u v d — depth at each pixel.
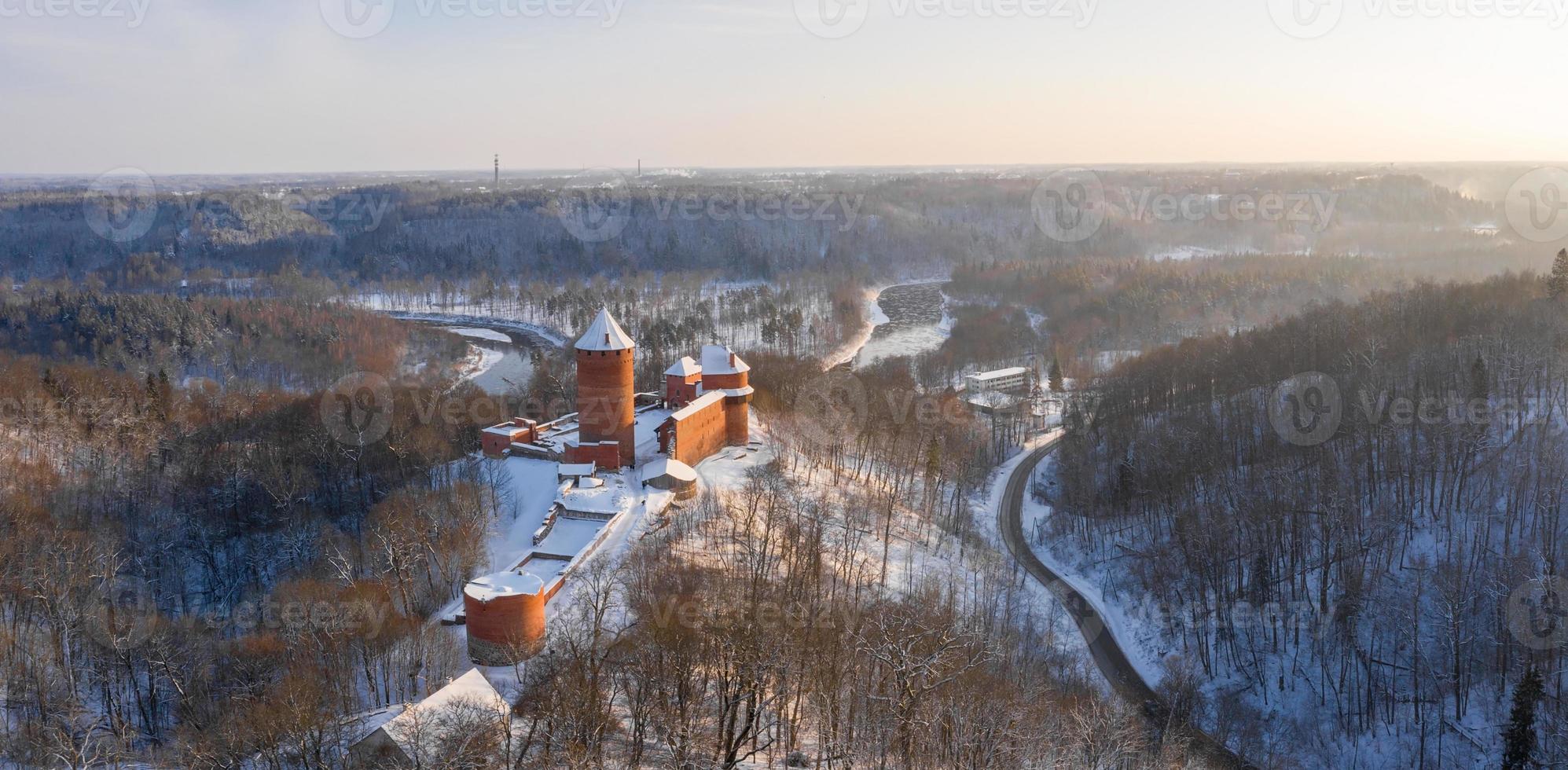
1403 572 103.38
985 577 111.81
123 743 73.62
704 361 143.88
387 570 94.62
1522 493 106.75
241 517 120.19
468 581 90.31
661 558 94.19
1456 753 86.12
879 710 72.44
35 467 126.19
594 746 63.66
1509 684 89.56
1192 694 93.00
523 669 77.75
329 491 124.44
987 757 65.81
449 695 65.50
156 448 139.50
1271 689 96.44
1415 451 113.94
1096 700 85.50
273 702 68.69
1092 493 140.12
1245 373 155.00
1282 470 121.25
